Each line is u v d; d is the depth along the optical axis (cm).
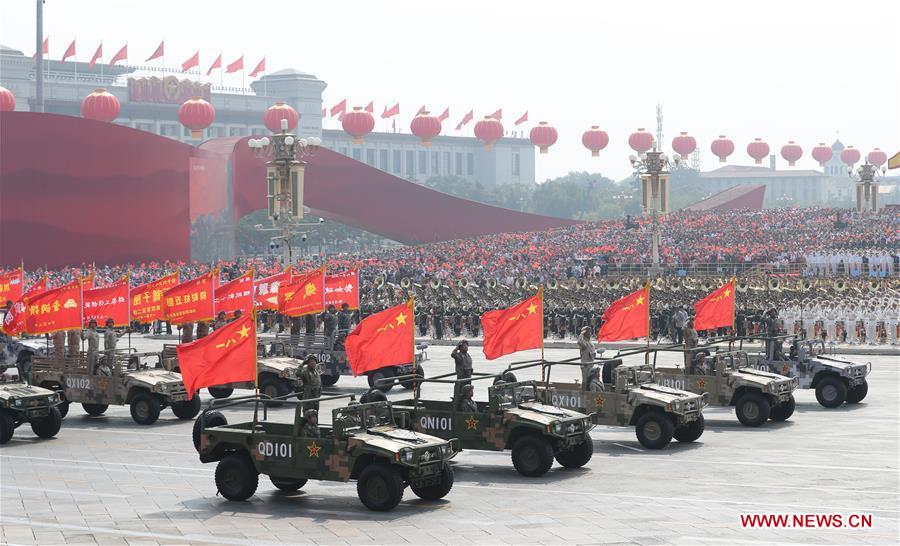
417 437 4497
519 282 13550
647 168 15325
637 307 6844
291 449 4506
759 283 13162
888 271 15775
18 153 19400
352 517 4291
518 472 5122
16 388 6297
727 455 5516
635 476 5012
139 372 6975
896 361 9725
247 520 4272
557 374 8969
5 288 9062
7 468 5416
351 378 8950
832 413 6912
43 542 3947
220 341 4950
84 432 6538
